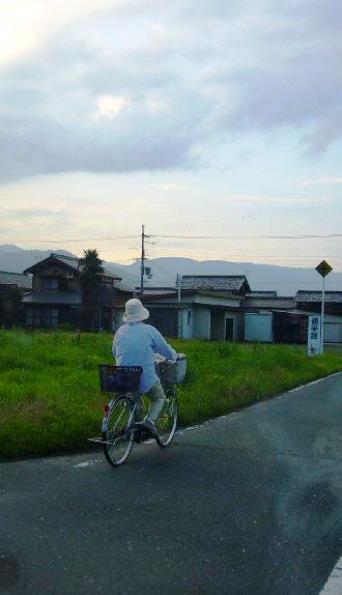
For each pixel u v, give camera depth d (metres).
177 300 45.16
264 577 3.77
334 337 55.22
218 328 48.41
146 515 4.79
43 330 41.69
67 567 3.82
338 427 8.88
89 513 4.80
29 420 7.76
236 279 59.06
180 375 7.41
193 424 8.90
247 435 8.11
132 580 3.67
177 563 3.93
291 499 5.32
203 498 5.27
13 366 13.87
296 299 57.75
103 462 6.50
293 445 7.55
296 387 14.06
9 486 5.51
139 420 6.85
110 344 20.69
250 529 4.56
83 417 8.12
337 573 3.86
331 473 6.24
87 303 44.16
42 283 50.47
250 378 13.29
